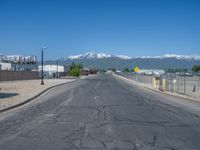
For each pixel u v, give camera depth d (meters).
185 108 20.73
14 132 11.58
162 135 11.32
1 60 103.75
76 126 12.93
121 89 42.75
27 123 13.70
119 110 18.70
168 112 18.19
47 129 12.20
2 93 30.97
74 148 9.20
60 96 29.83
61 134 11.23
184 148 9.44
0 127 12.66
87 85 53.38
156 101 25.58
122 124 13.58
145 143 9.97
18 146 9.38
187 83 60.75
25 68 108.62
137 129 12.44
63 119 14.86
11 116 16.03
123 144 9.77
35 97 28.05
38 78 90.69
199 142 10.28
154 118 15.59
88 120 14.59
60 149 9.06
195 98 28.77
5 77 66.19
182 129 12.63
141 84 60.62
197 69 131.62
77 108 19.59
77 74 109.88
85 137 10.75
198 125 13.69
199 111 19.16
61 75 117.44
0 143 9.78
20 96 27.59
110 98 27.48
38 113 17.16
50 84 53.16
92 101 24.47
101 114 16.75
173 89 40.09
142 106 21.25
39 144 9.66
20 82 60.56
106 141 10.17
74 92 35.62
